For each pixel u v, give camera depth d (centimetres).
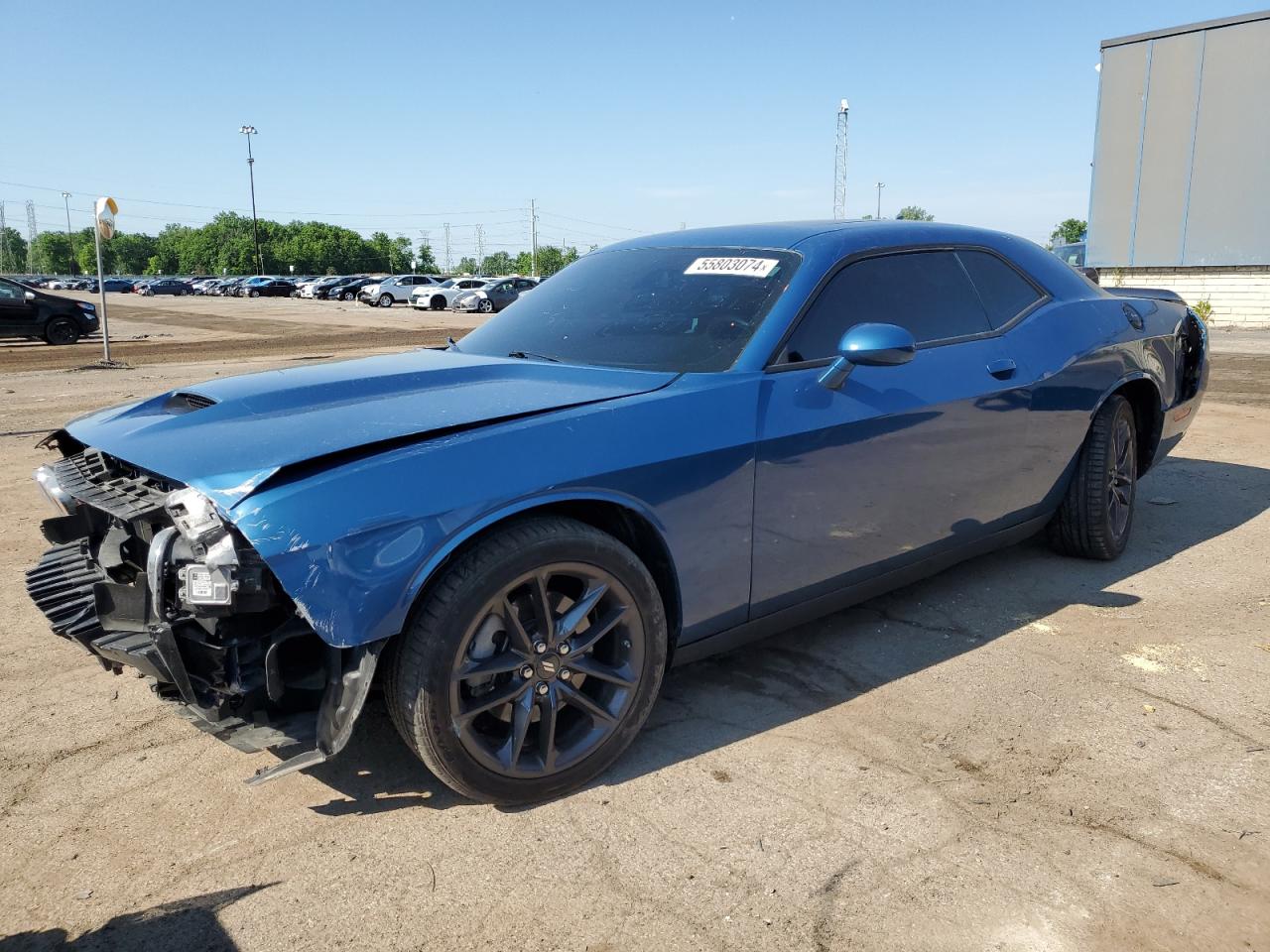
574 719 267
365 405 265
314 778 269
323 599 214
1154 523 520
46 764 278
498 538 238
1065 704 309
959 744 284
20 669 342
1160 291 519
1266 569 438
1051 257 432
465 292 3681
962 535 363
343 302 5034
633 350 311
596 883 222
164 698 249
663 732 293
